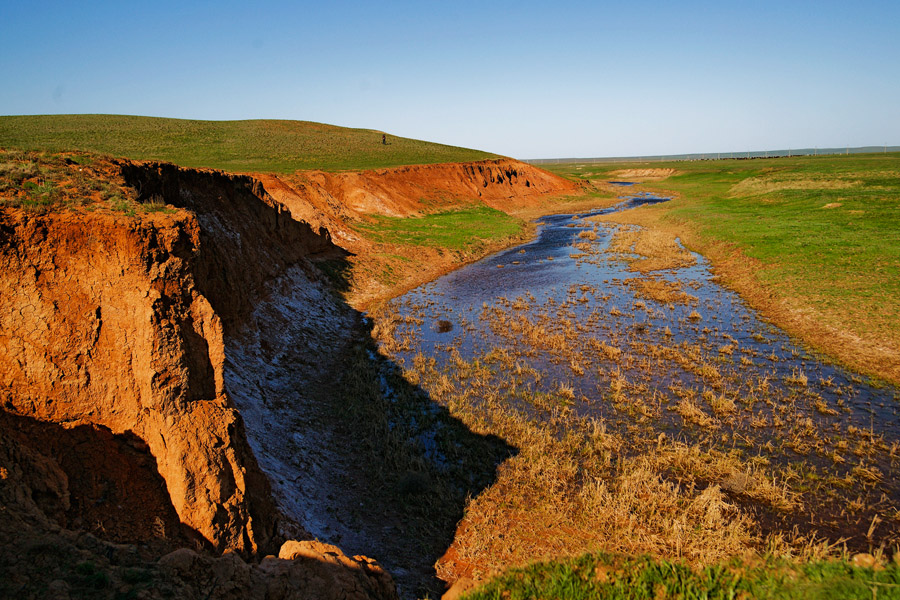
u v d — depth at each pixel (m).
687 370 19.45
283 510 10.46
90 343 8.55
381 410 16.58
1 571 5.33
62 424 8.33
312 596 7.09
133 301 8.75
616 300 29.36
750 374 18.92
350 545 10.66
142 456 8.61
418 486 12.59
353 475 13.34
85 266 8.71
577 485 12.74
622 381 18.17
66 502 7.43
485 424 15.72
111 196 10.68
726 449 14.12
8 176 10.21
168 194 17.97
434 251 42.53
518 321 26.11
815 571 6.76
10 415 8.04
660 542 10.41
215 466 8.65
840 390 17.39
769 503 11.81
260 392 15.80
